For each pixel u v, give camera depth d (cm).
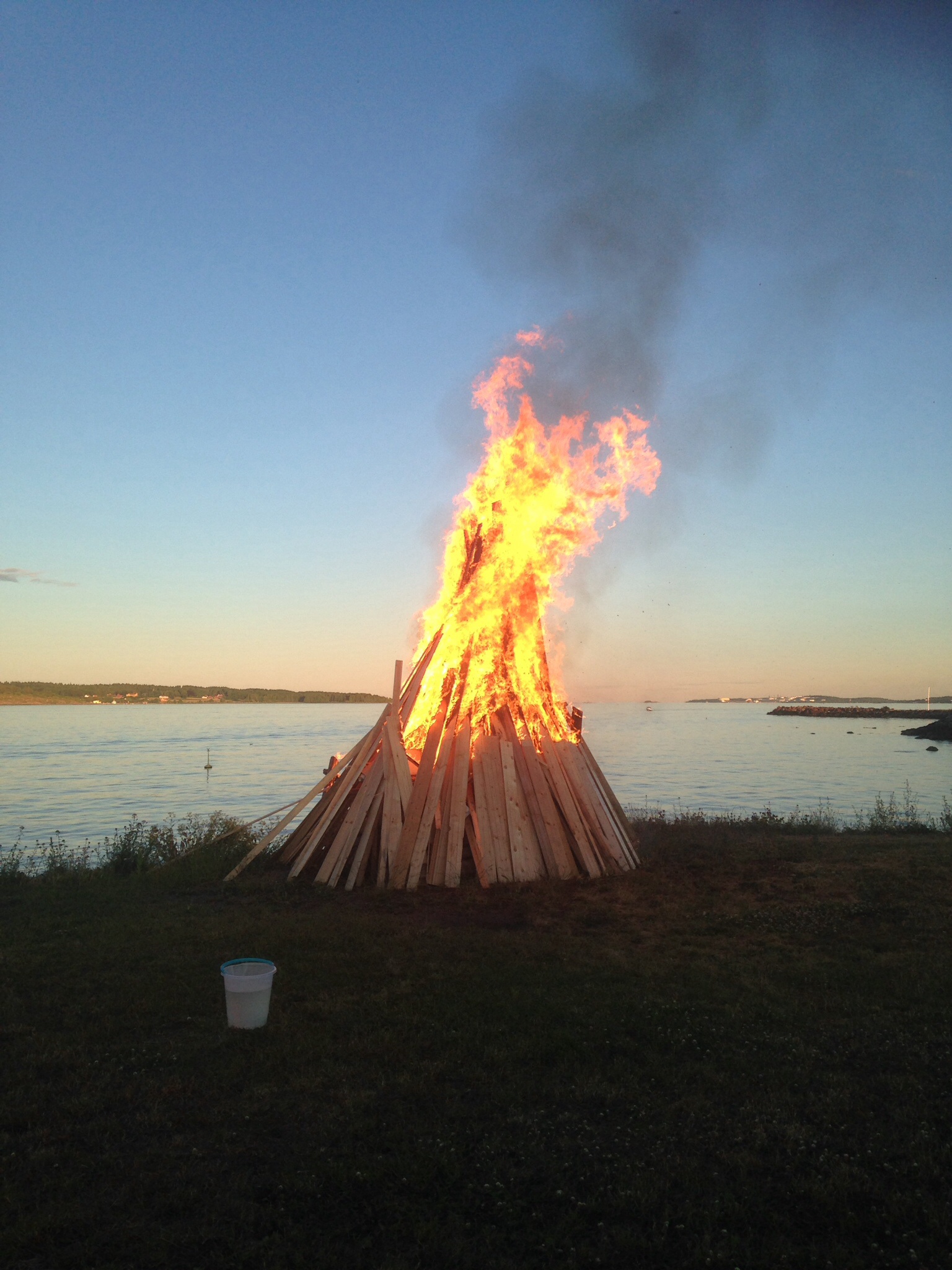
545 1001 741
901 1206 439
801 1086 582
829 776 4119
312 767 4606
